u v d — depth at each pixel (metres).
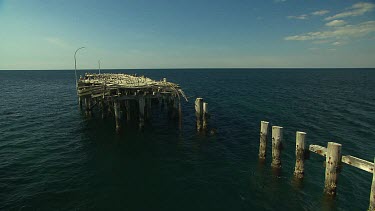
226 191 12.70
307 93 53.06
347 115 29.72
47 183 13.23
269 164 15.66
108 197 12.01
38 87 71.88
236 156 17.20
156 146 19.19
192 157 17.11
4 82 93.50
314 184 13.13
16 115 30.61
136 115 28.92
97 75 39.44
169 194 12.41
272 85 74.56
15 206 11.05
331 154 11.16
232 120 27.44
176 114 27.02
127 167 15.45
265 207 11.38
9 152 17.75
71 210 10.88
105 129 23.75
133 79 31.19
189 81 93.25
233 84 78.69
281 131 14.14
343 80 96.25
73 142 20.11
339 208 11.18
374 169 9.49
